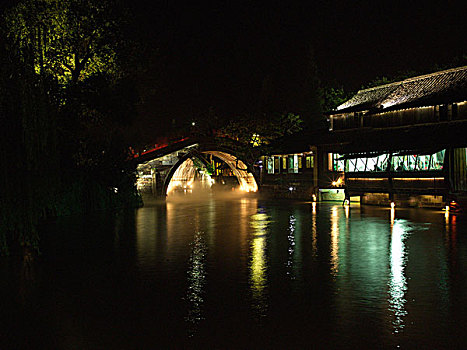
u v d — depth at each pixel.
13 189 16.33
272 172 53.44
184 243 18.23
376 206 35.44
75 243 18.58
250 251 16.20
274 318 8.81
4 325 8.69
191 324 8.55
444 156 30.14
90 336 8.04
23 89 17.22
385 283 11.39
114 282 11.85
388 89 41.62
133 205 39.44
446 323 8.42
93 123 36.56
